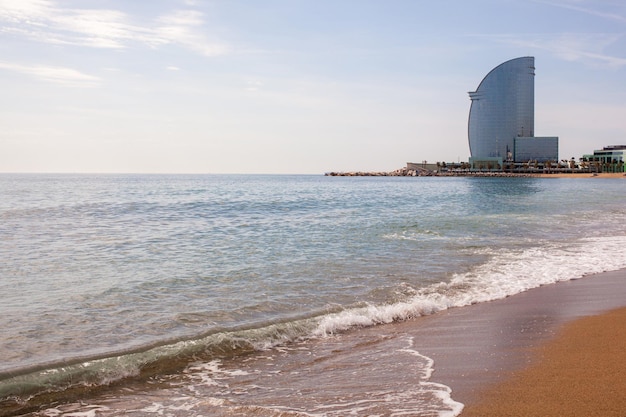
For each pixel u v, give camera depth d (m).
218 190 78.44
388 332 9.05
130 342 8.30
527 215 33.09
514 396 5.96
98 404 6.16
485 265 15.30
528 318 9.75
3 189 78.75
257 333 8.69
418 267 14.90
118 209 38.34
